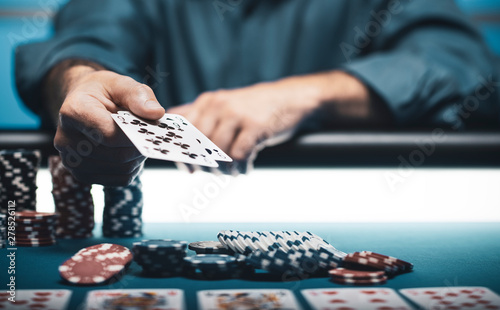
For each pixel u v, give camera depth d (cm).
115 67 123
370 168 134
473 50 149
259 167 132
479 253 72
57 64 122
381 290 53
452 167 136
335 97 131
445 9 155
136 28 154
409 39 154
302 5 167
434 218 112
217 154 63
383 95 132
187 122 70
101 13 148
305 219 109
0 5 249
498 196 121
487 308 48
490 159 136
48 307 48
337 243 79
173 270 58
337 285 55
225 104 111
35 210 85
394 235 87
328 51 168
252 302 49
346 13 167
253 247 63
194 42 165
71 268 56
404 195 125
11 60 259
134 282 56
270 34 167
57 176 81
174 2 165
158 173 127
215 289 53
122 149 67
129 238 83
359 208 117
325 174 130
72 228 82
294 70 168
